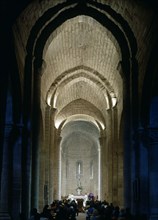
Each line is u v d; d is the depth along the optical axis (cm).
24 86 2022
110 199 3108
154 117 1909
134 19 1997
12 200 1869
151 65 1806
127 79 2111
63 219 1952
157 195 1870
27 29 1998
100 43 2720
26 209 1912
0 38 1344
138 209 1905
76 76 3309
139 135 1964
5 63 1386
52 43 2567
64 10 2144
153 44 1723
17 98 1909
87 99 4034
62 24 2319
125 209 1862
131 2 1883
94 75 3250
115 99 3178
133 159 1986
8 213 1795
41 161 2872
